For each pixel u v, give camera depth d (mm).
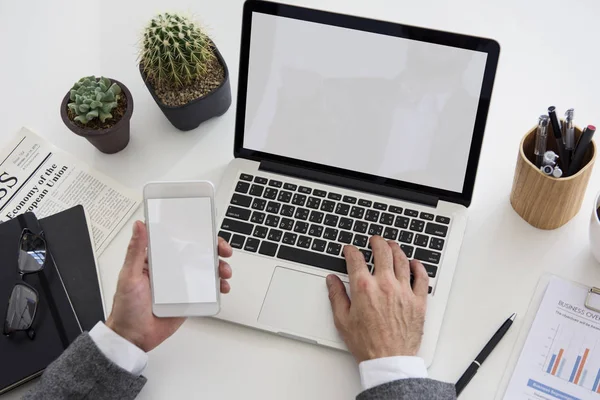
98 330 750
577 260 846
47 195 924
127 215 907
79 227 884
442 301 812
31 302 819
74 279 849
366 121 854
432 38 802
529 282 837
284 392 785
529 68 974
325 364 798
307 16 825
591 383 770
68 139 969
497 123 943
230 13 1044
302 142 884
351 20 816
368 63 830
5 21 1050
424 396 714
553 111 790
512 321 809
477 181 907
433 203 866
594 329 797
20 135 969
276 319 814
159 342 775
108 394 728
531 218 858
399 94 833
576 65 970
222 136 964
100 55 1026
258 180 895
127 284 751
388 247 827
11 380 780
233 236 863
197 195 759
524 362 787
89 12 1052
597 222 787
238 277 840
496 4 1020
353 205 870
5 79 1016
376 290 790
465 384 779
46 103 997
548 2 1014
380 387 727
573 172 798
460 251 860
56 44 1037
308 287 830
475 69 802
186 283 763
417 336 776
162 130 970
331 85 849
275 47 846
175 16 863
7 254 859
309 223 864
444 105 825
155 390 790
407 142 852
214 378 795
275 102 870
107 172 945
